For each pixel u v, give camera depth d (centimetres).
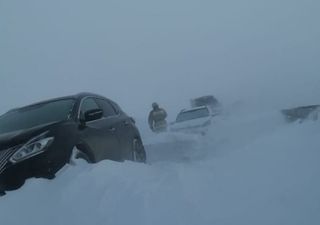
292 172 411
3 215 409
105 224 367
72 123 563
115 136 676
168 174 483
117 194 414
